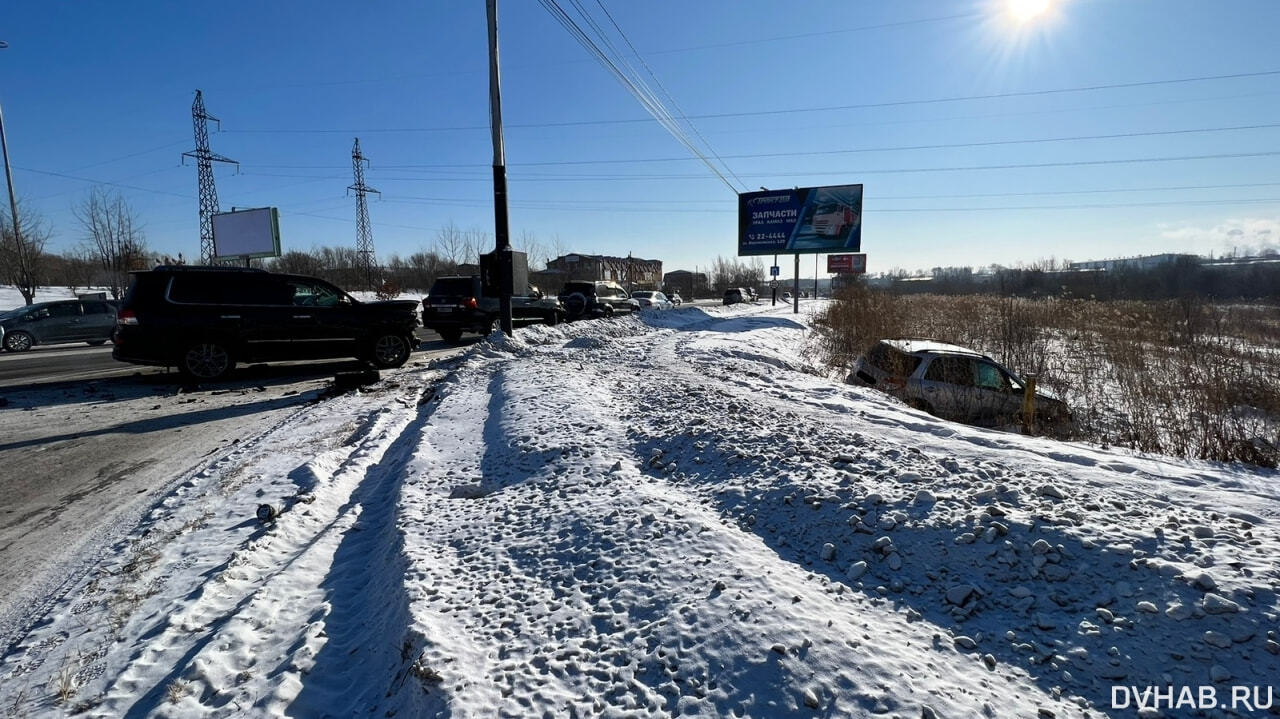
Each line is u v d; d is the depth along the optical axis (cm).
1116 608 269
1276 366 931
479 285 1823
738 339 1825
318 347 1134
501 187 1334
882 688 217
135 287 995
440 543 366
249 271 1077
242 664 266
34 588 351
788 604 267
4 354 1580
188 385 1020
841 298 2408
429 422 689
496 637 267
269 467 544
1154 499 417
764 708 214
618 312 2852
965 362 969
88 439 689
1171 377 958
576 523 376
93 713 239
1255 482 498
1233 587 268
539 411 673
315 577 352
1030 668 241
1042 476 451
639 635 260
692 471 473
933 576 304
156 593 333
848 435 538
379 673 259
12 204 2775
